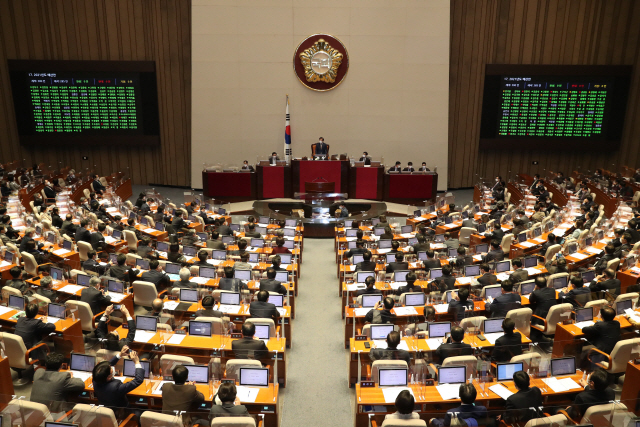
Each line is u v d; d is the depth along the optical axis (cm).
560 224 1466
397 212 1942
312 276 1330
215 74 2209
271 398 612
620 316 829
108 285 942
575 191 1941
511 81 2191
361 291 922
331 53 2180
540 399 577
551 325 836
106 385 580
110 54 2256
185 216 1611
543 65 2161
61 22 2219
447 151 2286
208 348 711
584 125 2197
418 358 693
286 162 2059
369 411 612
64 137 2270
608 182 1980
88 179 2072
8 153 2319
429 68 2198
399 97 2227
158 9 2211
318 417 720
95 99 2239
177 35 2236
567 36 2192
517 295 864
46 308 818
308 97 2230
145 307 923
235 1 2147
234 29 2170
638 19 2127
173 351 717
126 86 2228
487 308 862
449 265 1016
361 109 2241
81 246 1179
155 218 1514
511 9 2197
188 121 2325
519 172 2370
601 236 1295
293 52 2188
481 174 2388
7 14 2198
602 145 2208
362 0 2142
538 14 2188
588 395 584
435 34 2167
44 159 2366
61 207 1638
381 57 2191
